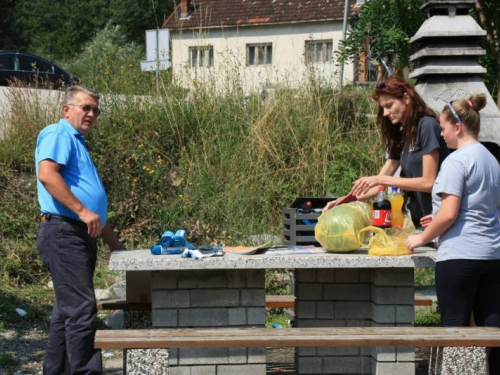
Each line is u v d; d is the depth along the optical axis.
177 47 12.23
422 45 7.19
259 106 10.48
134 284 5.27
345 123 10.57
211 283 4.41
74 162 4.73
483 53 6.97
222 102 10.55
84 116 4.81
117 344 3.86
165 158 9.91
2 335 6.36
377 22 10.80
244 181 9.41
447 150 4.58
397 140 4.91
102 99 10.43
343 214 4.48
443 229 4.13
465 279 4.13
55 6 52.56
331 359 4.91
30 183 9.16
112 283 8.01
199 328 4.38
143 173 9.30
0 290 7.58
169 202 9.23
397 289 4.56
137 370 4.02
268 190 9.41
